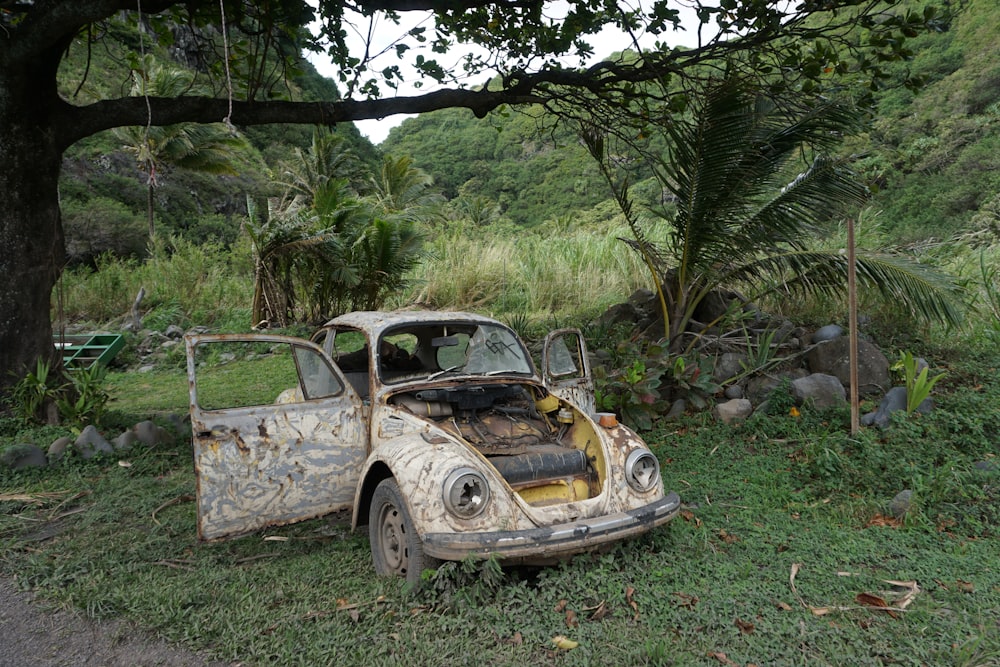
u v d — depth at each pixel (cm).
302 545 452
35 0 704
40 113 729
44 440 679
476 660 303
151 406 1007
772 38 671
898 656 296
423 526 351
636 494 401
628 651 302
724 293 984
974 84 4778
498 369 510
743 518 473
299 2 695
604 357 879
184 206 5553
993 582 365
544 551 352
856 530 450
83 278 2086
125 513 516
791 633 315
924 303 737
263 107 778
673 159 766
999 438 576
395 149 13300
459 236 1989
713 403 752
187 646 327
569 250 1686
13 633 345
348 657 309
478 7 768
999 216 2292
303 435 434
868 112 703
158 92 2661
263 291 1733
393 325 491
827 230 776
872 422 648
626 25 700
